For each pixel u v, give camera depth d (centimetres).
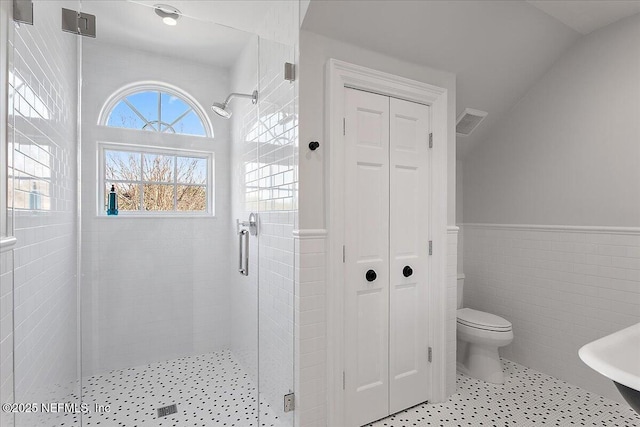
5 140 104
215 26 192
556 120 243
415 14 179
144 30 179
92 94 164
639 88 202
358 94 186
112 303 174
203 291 195
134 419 164
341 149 178
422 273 211
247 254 199
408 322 205
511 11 195
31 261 121
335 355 175
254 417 177
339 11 166
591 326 224
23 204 116
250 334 194
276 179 188
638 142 203
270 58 195
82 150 162
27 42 116
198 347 192
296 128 169
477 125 273
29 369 120
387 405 196
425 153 212
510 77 241
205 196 198
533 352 258
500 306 281
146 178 183
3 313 104
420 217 211
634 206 204
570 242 236
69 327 151
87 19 160
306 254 168
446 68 215
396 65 197
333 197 174
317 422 172
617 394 212
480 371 242
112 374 170
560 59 240
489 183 291
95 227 167
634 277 204
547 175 250
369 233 190
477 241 301
